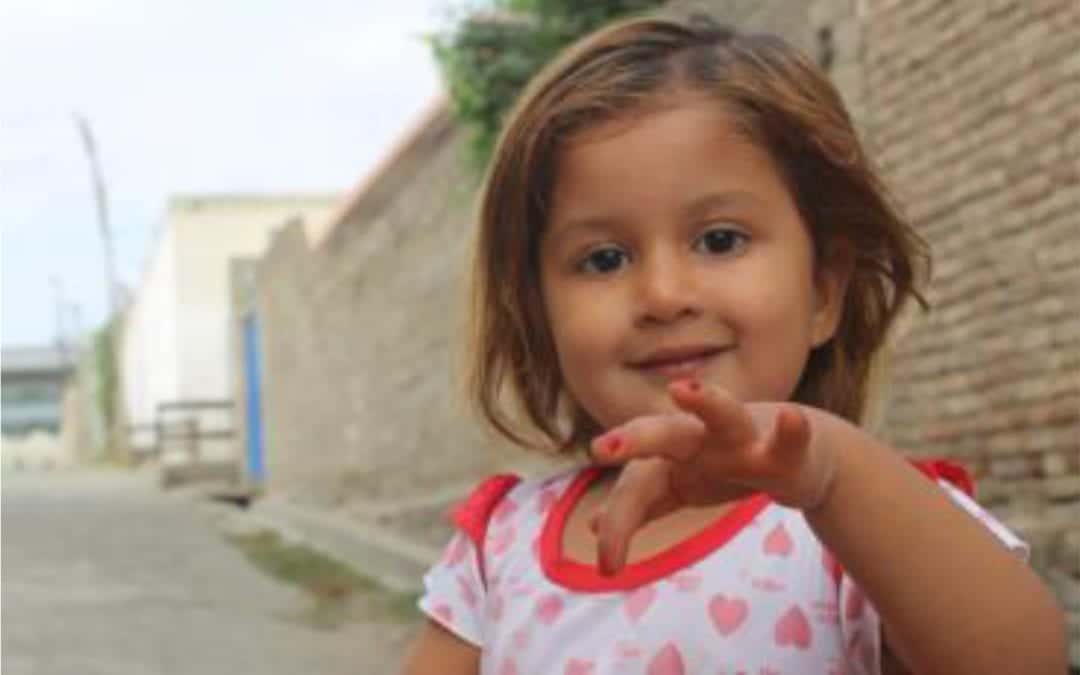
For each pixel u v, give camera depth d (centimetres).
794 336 159
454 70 913
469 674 177
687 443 118
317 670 752
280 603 957
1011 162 548
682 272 156
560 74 165
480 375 190
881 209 169
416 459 1214
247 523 1457
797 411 120
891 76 611
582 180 159
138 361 3606
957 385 581
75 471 3022
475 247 184
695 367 156
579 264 161
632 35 166
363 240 1366
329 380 1525
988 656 127
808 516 128
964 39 570
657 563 157
